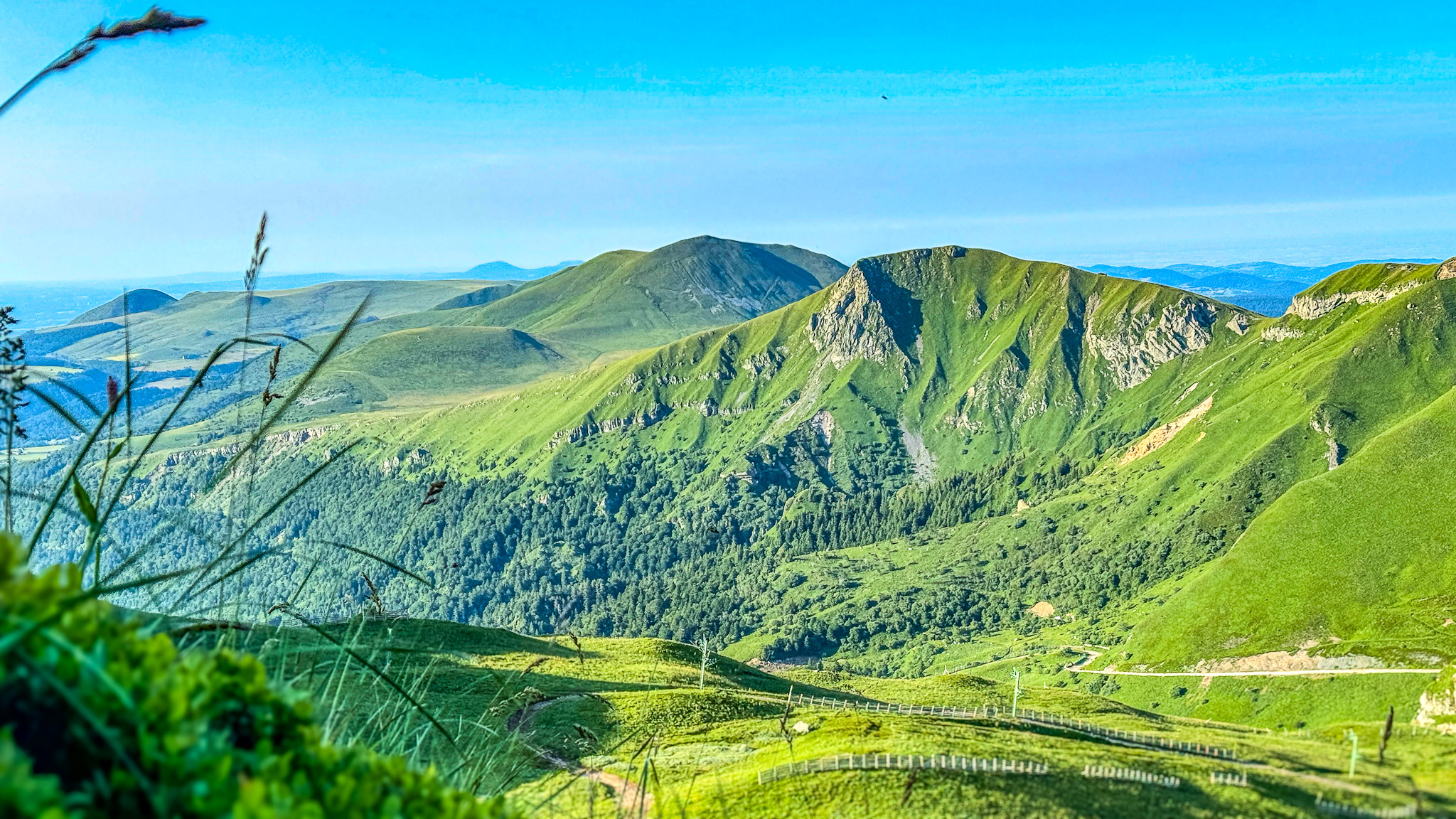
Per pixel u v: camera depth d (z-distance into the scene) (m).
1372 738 60.41
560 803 17.28
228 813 6.28
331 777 8.10
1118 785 38.97
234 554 9.45
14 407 8.36
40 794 4.99
